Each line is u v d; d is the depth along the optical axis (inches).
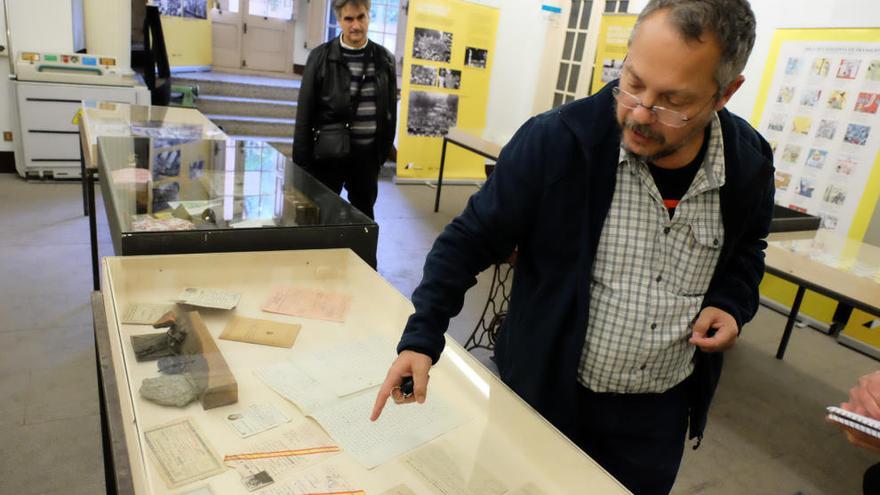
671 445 46.6
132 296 50.7
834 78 153.9
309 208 73.2
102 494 70.1
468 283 40.1
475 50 258.1
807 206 162.4
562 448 36.9
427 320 37.3
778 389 120.8
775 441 102.0
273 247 65.6
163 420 36.4
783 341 134.0
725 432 102.5
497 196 40.4
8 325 104.4
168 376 39.9
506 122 281.4
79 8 195.2
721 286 44.8
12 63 183.9
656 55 32.3
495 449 36.9
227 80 293.9
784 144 167.5
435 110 255.8
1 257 131.0
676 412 47.0
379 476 33.9
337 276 61.4
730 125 41.1
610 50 220.5
